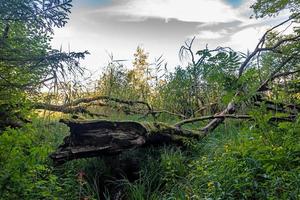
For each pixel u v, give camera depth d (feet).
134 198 15.16
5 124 14.96
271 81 17.90
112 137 15.67
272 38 23.35
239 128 18.88
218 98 22.31
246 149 12.87
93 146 15.48
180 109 25.45
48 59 12.43
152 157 17.20
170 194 14.24
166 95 25.81
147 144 17.16
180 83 24.39
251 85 12.99
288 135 12.50
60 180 15.79
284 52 19.81
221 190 12.09
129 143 15.84
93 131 15.60
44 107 18.28
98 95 25.49
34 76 13.55
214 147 17.16
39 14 12.77
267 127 13.29
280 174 11.44
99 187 16.47
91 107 25.44
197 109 25.02
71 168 16.76
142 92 27.04
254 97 14.73
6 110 14.51
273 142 12.80
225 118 20.20
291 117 16.01
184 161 16.94
